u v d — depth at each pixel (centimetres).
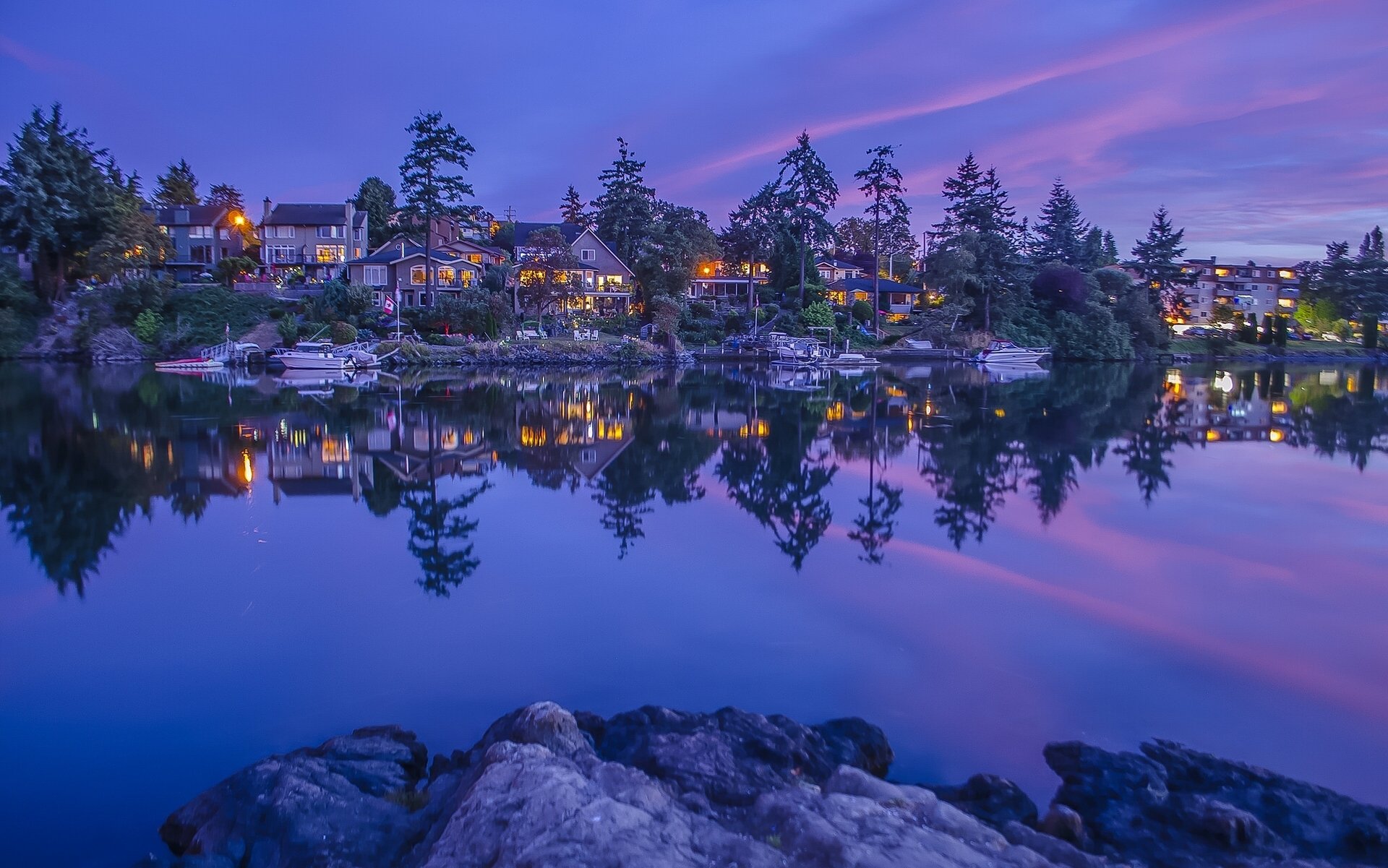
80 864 654
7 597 1272
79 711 909
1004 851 582
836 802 637
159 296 6488
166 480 2167
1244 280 11756
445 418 3534
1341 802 716
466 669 1019
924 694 952
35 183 5981
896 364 7469
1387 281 10075
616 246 9219
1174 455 2670
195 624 1164
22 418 3234
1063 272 8638
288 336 6362
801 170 8894
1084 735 858
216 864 612
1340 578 1395
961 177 8362
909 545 1606
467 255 8206
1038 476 2325
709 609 1238
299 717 898
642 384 5284
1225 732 869
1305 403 4231
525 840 560
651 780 676
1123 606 1260
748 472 2406
